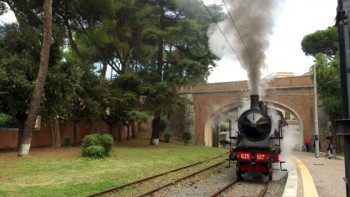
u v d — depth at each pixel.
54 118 22.23
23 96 18.81
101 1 22.61
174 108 27.67
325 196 8.72
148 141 34.62
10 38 19.47
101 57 29.05
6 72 17.69
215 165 18.53
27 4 21.33
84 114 25.36
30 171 13.14
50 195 9.03
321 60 30.59
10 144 22.80
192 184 12.12
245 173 15.49
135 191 10.38
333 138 30.14
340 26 2.55
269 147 13.35
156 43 28.58
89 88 25.27
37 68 19.61
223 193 10.45
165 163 18.08
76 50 25.77
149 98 27.72
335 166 16.91
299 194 8.66
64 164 15.27
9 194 8.95
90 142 18.61
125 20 26.97
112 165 15.96
